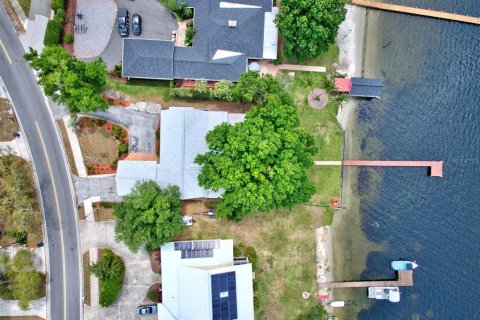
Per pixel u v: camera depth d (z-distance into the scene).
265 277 60.88
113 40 60.34
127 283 59.47
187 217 59.47
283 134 49.34
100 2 60.31
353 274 63.31
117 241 57.31
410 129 63.75
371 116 63.47
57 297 59.28
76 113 58.78
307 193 53.09
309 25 53.72
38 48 59.41
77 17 60.03
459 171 63.78
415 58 63.81
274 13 59.88
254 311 60.31
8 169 56.75
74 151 59.56
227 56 59.25
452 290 63.44
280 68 61.91
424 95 63.75
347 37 63.16
